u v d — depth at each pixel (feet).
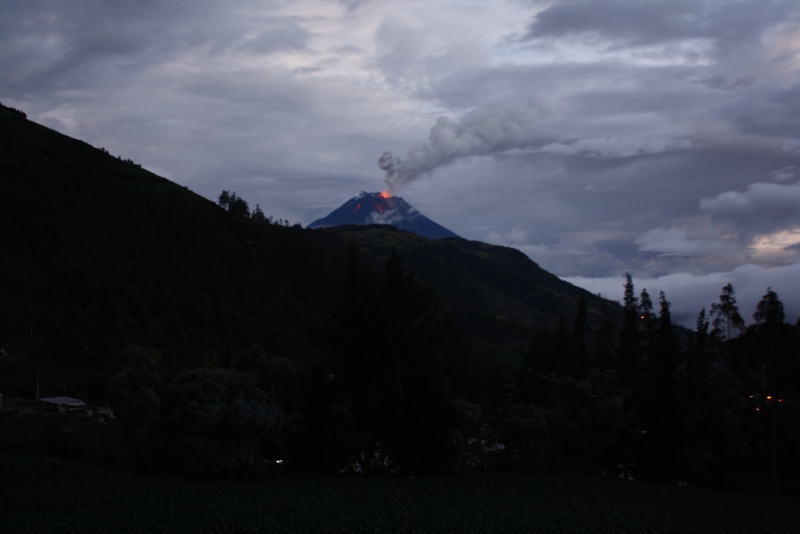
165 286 339.36
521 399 162.71
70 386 184.14
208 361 242.78
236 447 93.66
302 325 342.03
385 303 117.19
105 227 378.32
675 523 79.15
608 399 123.85
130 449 89.51
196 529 64.39
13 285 260.01
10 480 77.30
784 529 79.87
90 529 63.21
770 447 146.61
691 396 135.13
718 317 173.17
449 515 74.95
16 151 471.62
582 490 102.06
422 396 109.40
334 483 94.63
